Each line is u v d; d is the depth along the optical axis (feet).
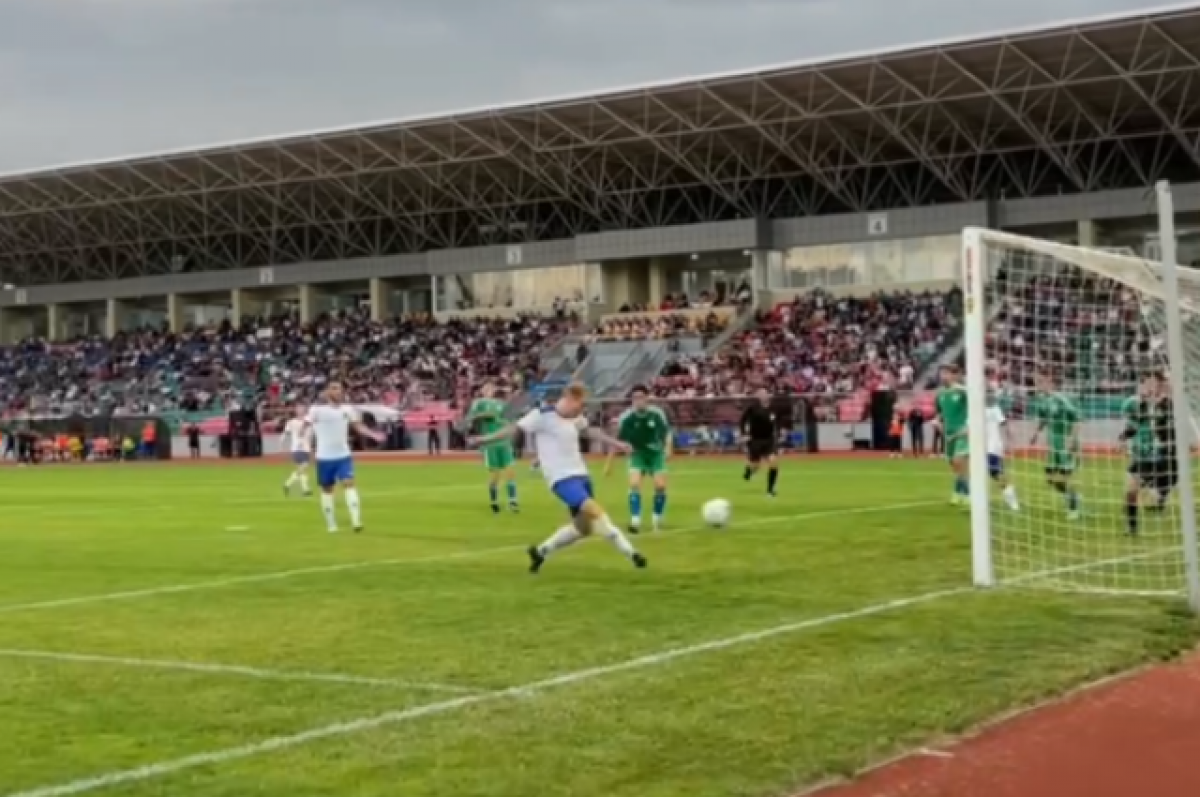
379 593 45.29
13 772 23.35
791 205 215.51
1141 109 180.34
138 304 280.10
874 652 32.76
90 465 181.78
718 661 31.96
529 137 206.59
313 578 49.85
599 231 228.63
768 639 34.73
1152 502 59.31
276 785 22.33
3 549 63.26
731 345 202.80
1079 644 33.68
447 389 214.48
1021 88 175.42
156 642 36.24
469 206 234.38
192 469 159.43
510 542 62.75
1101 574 46.93
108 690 29.96
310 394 225.56
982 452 44.91
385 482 116.67
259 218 251.19
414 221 242.17
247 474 142.20
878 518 70.79
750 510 76.84
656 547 57.93
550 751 24.08
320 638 36.35
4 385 260.62
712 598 42.52
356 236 249.96
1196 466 61.67
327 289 262.06
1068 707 27.71
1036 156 196.54
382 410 187.83
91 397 246.47
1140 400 57.98
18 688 30.25
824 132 195.83
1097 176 191.42
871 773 23.16
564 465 49.65
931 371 184.24
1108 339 58.39
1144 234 195.42
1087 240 191.52
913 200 207.31
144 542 65.98
